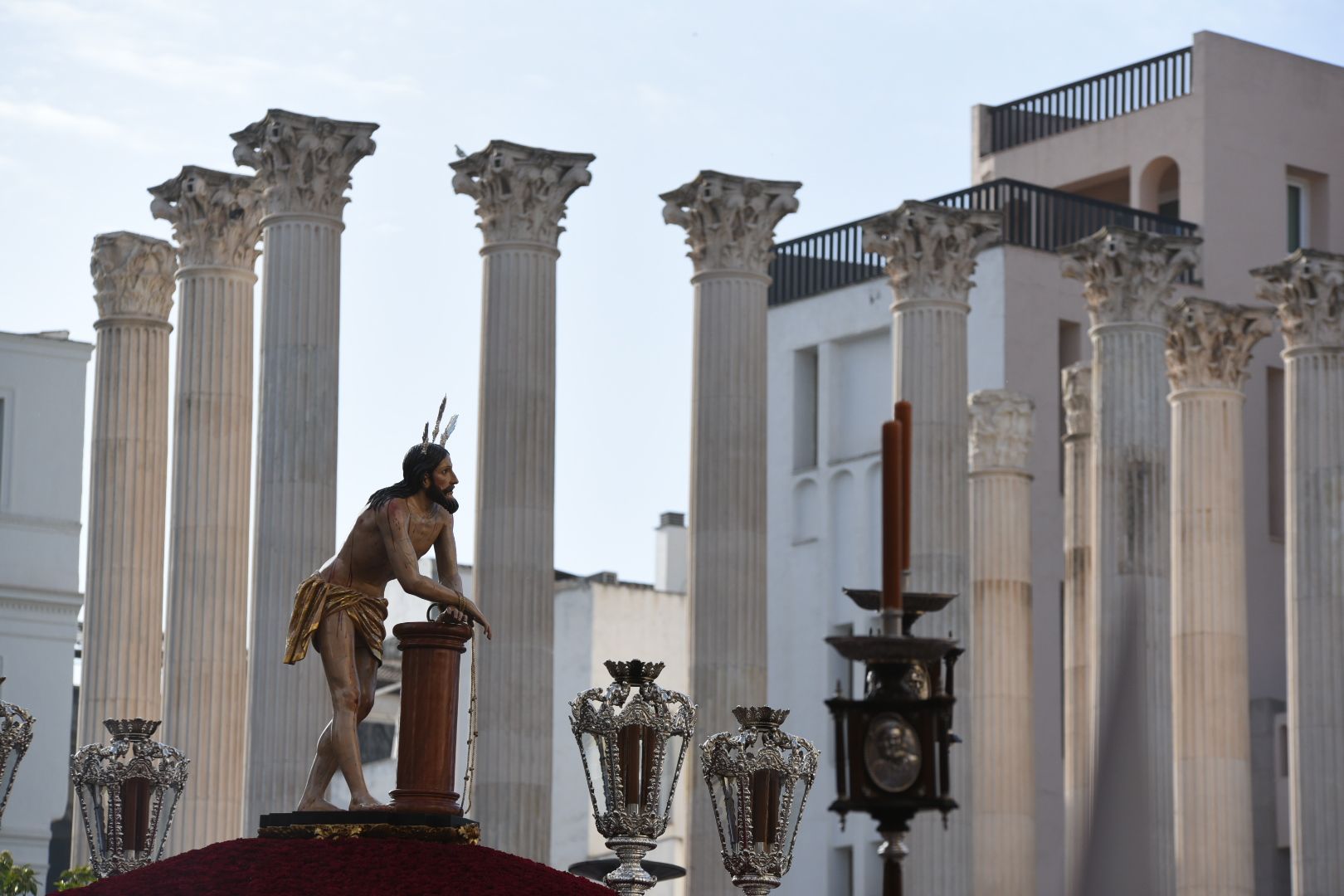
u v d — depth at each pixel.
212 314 48.62
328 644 23.83
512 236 49.06
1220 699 56.66
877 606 18.11
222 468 48.12
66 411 74.81
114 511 49.97
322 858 23.09
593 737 28.58
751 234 50.69
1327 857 52.78
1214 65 73.50
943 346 52.31
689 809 48.53
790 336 76.38
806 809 74.25
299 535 46.00
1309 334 55.19
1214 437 57.78
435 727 23.84
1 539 72.94
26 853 72.75
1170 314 58.12
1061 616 70.00
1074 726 59.53
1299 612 54.12
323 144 47.31
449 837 23.78
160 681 50.78
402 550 23.72
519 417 48.31
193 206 48.75
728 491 49.62
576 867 38.44
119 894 23.14
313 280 47.00
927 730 15.59
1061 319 70.81
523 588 47.75
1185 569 57.47
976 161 79.31
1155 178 74.81
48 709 73.62
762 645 49.31
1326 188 75.81
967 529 51.91
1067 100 77.56
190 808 46.75
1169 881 51.03
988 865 60.44
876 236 53.12
